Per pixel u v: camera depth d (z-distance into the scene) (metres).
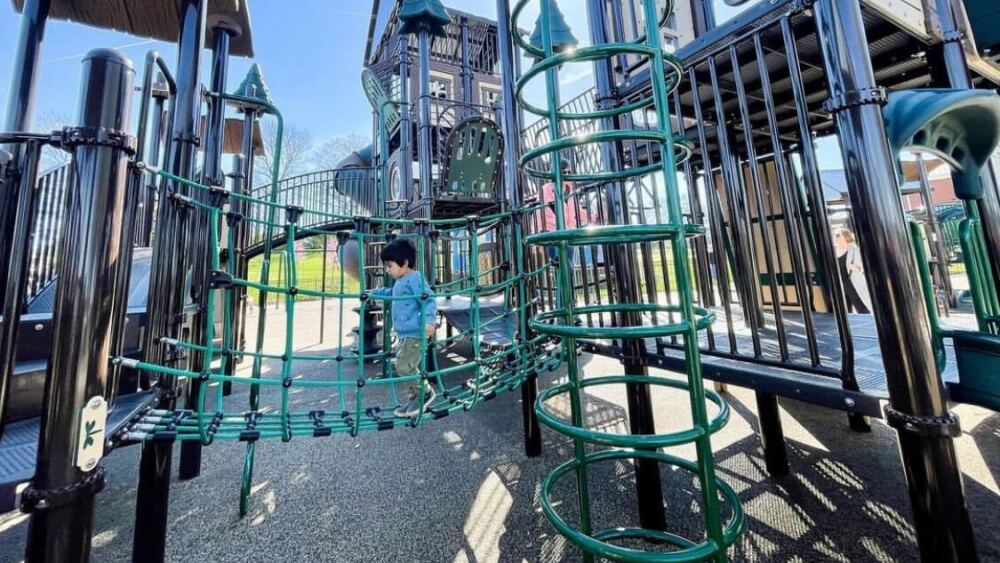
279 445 2.83
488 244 7.17
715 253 1.77
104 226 0.88
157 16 2.76
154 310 1.79
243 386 4.48
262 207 7.86
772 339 2.31
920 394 1.03
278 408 3.62
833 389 1.31
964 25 2.13
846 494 1.92
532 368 2.46
